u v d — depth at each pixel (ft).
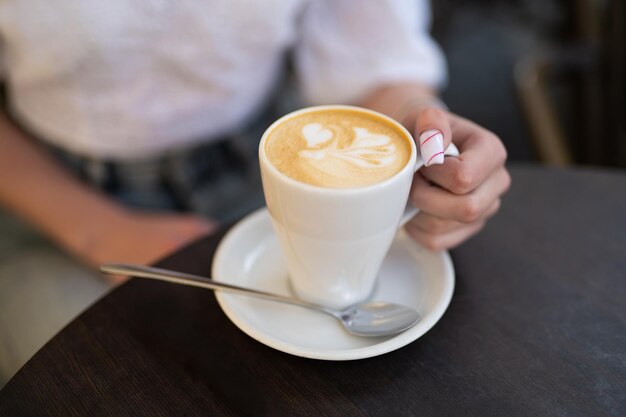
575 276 1.44
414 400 1.18
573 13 3.19
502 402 1.17
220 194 2.56
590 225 1.58
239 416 1.17
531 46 5.74
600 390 1.19
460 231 1.44
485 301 1.38
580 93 2.95
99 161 2.31
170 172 2.42
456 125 1.48
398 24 2.31
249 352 1.28
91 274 2.12
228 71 2.21
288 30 2.26
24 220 2.25
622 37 2.75
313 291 1.36
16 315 1.99
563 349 1.27
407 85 2.26
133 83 2.11
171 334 1.32
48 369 1.25
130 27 1.96
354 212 1.17
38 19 1.92
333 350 1.22
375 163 1.23
